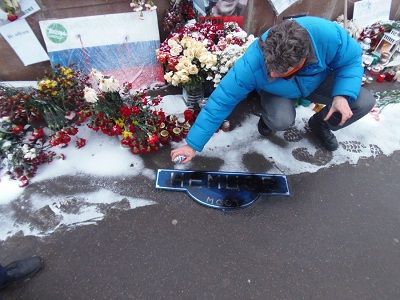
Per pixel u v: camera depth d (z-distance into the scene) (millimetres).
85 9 1901
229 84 1452
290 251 1618
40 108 1896
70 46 1996
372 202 1847
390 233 1728
